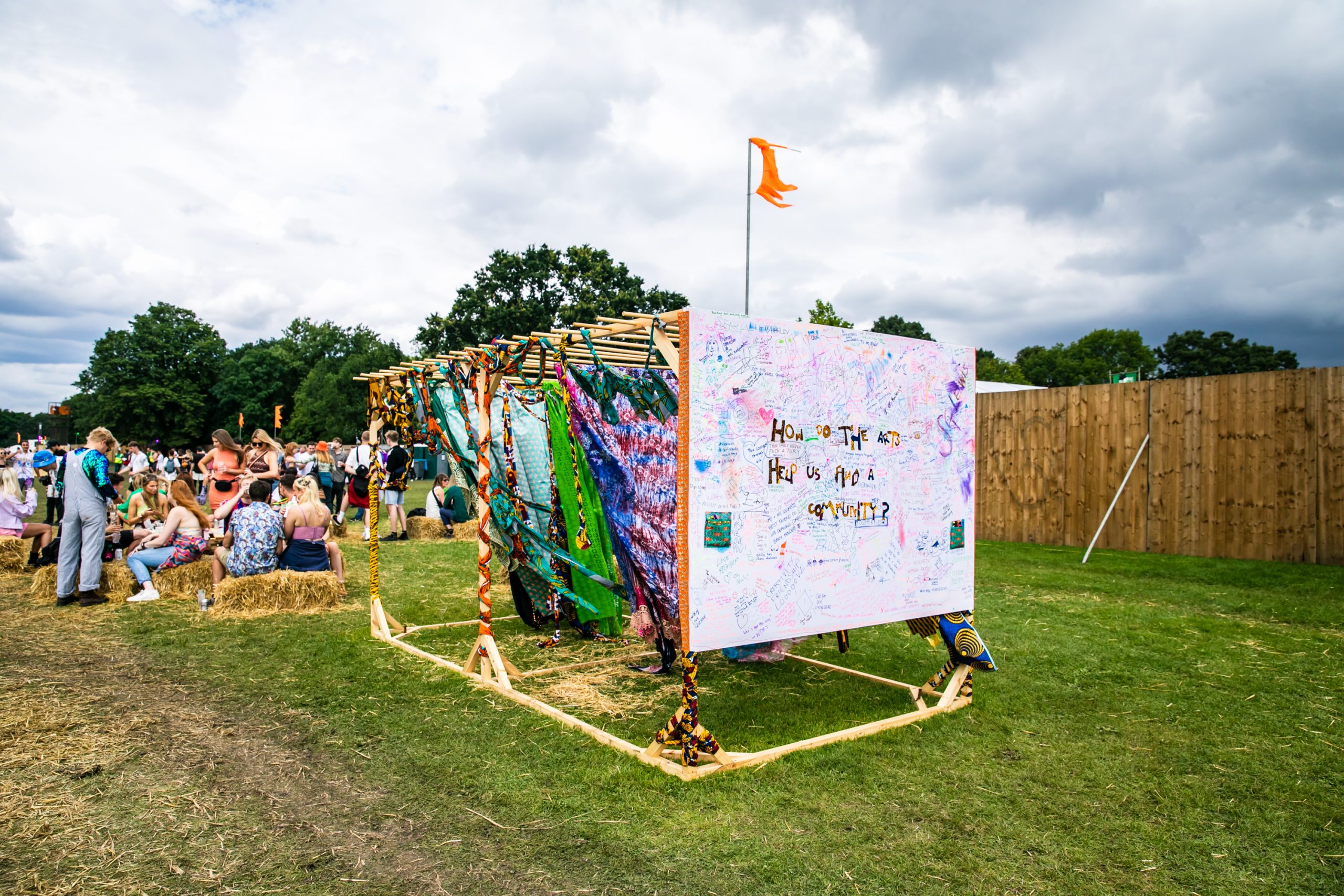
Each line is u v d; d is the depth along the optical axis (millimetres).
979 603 7836
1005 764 3771
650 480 5180
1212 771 3709
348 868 2756
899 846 2957
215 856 2824
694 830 3064
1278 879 2756
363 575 9469
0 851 2814
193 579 7848
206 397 68688
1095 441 11797
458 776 3562
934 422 4707
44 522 13945
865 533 4332
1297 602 7605
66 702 4535
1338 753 3926
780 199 5250
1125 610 7426
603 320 4289
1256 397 9984
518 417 6789
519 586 6883
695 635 3627
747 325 3824
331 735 4078
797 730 4258
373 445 6543
